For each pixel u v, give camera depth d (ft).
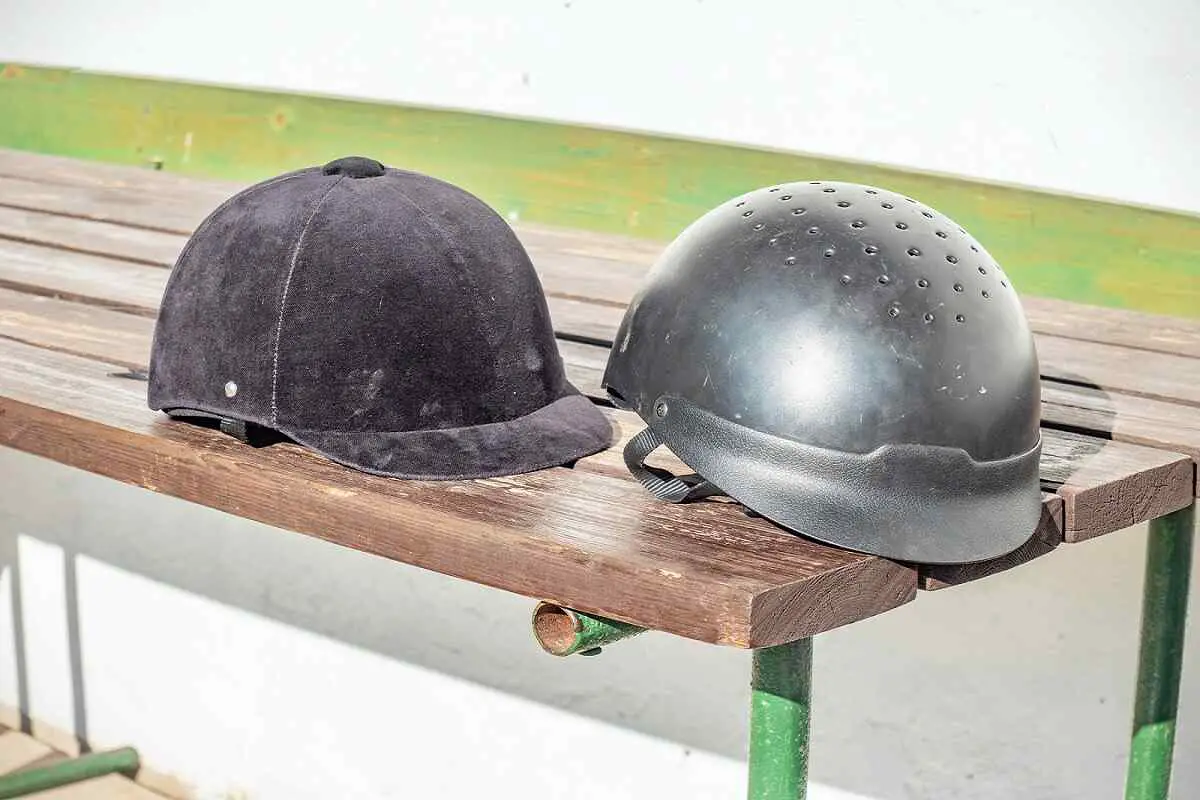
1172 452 4.55
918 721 6.71
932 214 3.95
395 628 7.73
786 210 3.85
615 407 4.81
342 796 8.13
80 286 6.18
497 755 7.55
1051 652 6.45
